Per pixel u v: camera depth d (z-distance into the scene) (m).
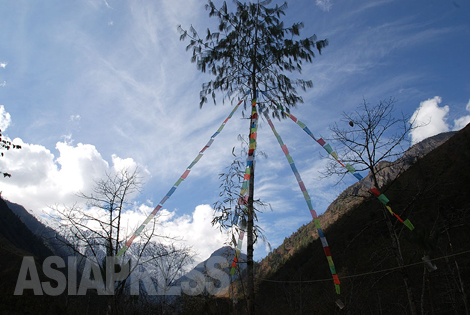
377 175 10.07
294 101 10.51
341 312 11.96
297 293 18.73
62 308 12.13
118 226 7.71
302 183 9.38
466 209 9.58
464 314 12.45
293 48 10.12
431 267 7.30
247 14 10.33
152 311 9.29
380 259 9.80
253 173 9.44
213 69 10.48
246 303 7.61
